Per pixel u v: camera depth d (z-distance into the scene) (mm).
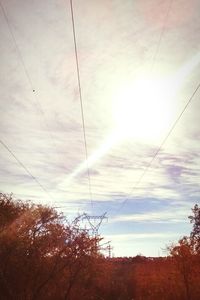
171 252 45156
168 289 48719
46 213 27188
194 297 44094
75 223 28016
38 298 26812
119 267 80688
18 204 27953
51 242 26969
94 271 33844
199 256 43844
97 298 42969
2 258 24922
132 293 56688
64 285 32344
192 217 43531
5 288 24172
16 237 25656
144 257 90938
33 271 26031
